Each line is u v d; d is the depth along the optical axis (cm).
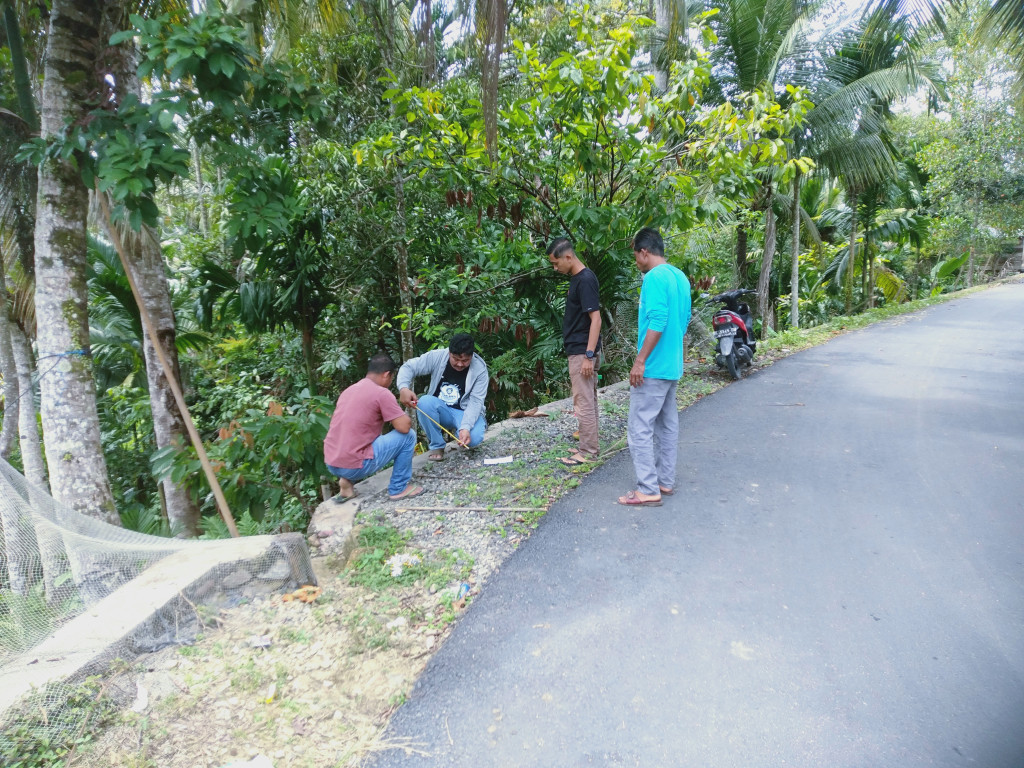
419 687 267
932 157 1812
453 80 772
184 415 470
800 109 630
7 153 593
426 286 760
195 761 232
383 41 710
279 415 535
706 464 495
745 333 820
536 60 603
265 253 777
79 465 464
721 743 228
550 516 416
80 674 258
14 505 308
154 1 553
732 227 1233
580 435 512
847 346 1041
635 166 656
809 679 256
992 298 1770
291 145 712
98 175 386
